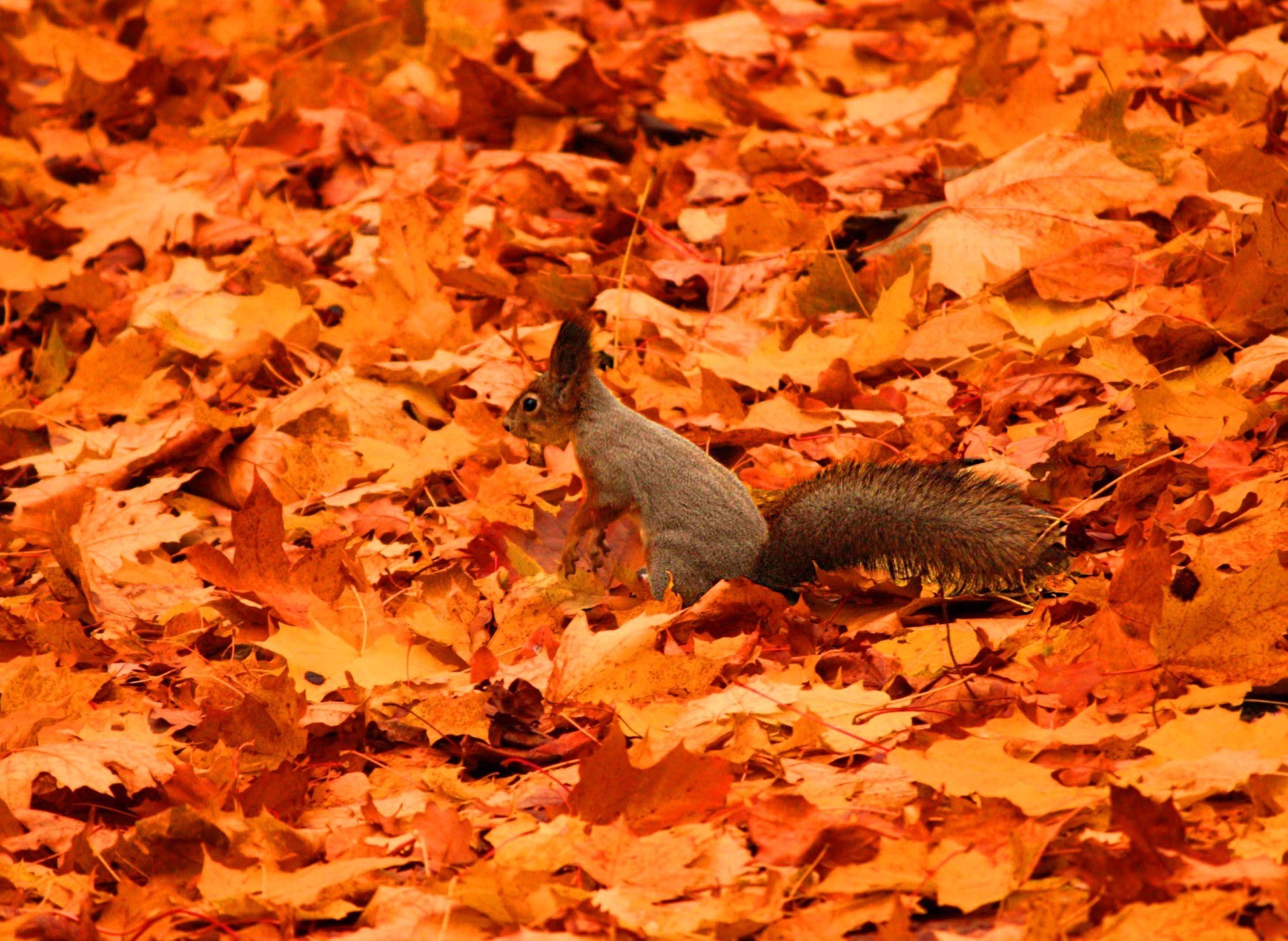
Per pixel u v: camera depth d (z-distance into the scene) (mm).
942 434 10070
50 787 7227
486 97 16219
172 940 5723
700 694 7496
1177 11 16156
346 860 6133
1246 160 12031
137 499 10258
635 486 8805
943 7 18875
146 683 8484
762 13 18938
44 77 19891
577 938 5348
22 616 9188
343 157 16297
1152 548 7160
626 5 20016
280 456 11016
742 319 12172
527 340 11992
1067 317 10969
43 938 5762
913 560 8344
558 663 7621
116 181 15742
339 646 8094
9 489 11531
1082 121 12461
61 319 13945
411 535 10164
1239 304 10273
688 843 5891
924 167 13734
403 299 12633
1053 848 5727
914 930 5406
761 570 8680
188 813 6344
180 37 21484
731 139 14914
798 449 10328
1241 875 5051
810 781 6488
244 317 12586
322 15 21469
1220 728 6223
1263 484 8227
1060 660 7293
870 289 12031
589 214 14742
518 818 6438
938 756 6180
